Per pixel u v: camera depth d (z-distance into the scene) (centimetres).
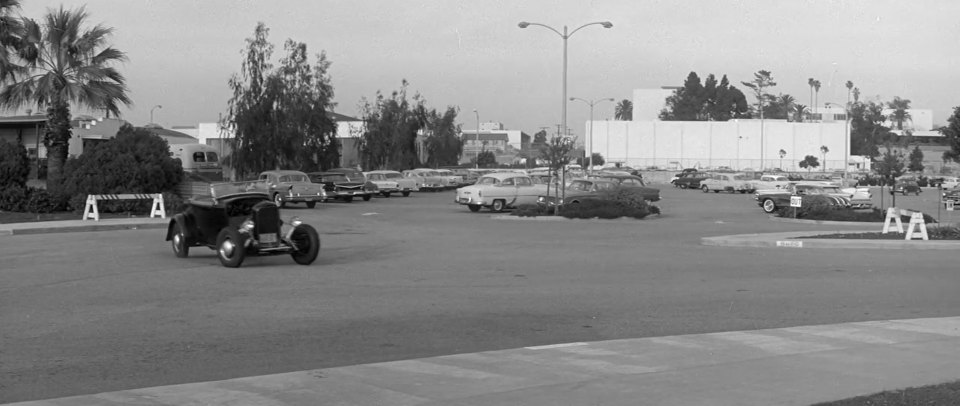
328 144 5788
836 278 1748
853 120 15425
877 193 7200
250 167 5422
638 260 2086
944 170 13088
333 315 1282
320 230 3009
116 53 3694
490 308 1355
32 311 1301
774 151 12012
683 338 1102
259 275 1747
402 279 1702
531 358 981
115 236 2642
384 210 4266
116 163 3469
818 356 988
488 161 12312
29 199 3338
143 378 900
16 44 3503
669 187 8694
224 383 862
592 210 3728
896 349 1027
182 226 2028
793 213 3953
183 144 4541
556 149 3931
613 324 1227
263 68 5491
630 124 12231
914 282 1688
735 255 2223
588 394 821
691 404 785
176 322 1217
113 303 1380
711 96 16638
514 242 2584
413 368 932
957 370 913
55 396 828
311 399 805
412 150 7806
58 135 3553
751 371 914
